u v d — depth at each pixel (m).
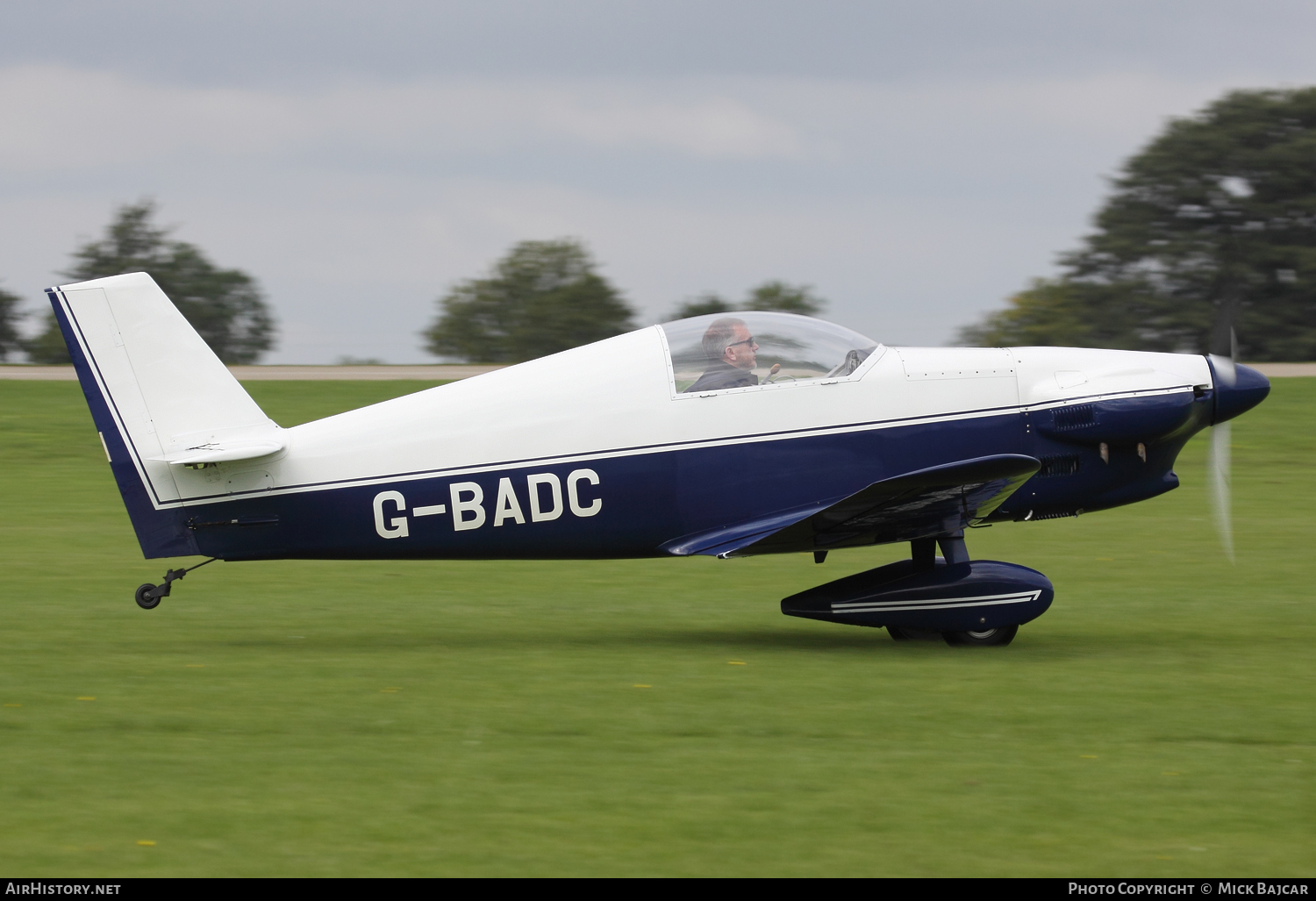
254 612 33.56
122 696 23.62
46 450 80.50
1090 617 32.25
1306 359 171.12
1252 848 15.74
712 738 20.56
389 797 17.69
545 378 28.03
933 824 16.61
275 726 21.45
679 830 16.44
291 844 16.02
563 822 16.73
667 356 28.02
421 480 27.73
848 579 29.23
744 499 27.94
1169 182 184.50
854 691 23.70
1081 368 29.28
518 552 28.30
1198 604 33.97
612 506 27.83
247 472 27.72
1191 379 29.28
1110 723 21.36
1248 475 67.81
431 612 33.56
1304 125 186.50
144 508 27.83
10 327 191.62
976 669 25.70
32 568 41.47
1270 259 176.00
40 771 18.92
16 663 26.73
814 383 28.06
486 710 22.44
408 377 112.19
